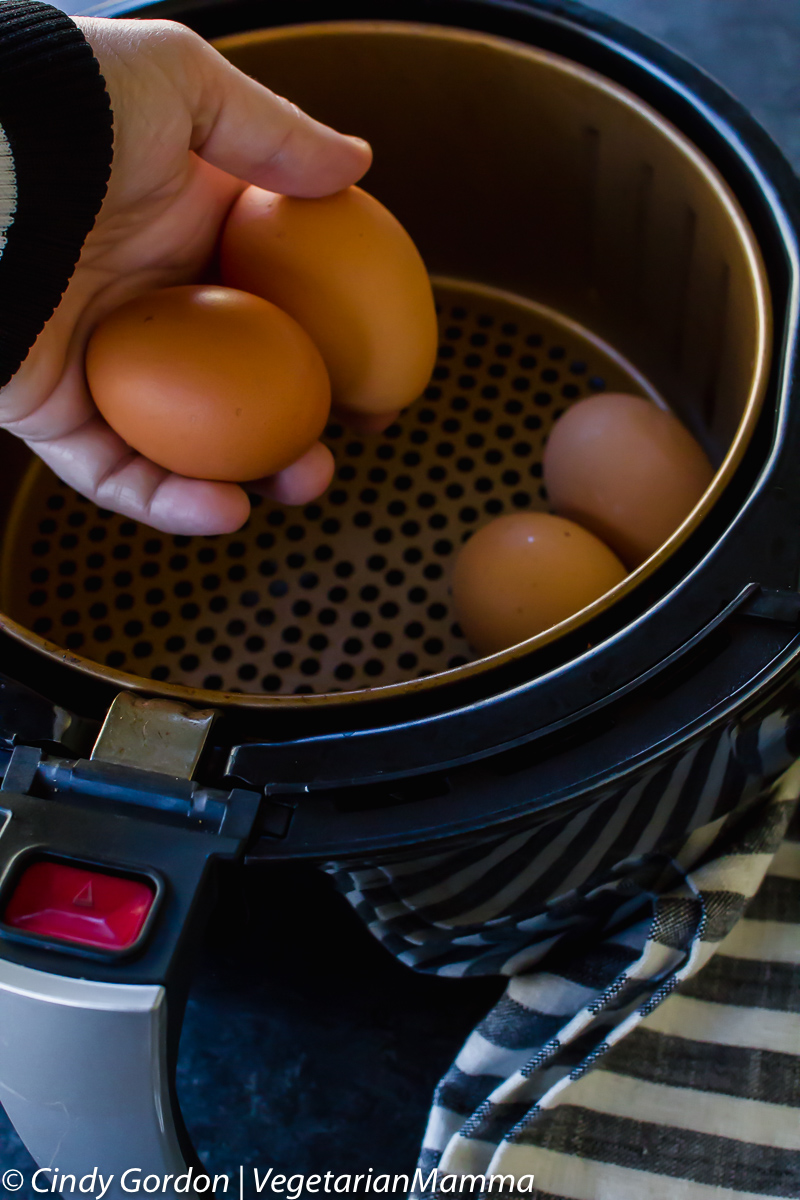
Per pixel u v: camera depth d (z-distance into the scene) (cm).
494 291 54
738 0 60
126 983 36
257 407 42
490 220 52
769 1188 43
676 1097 44
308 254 43
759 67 59
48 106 39
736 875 44
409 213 52
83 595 49
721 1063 45
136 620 49
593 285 52
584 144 48
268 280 44
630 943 45
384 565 50
